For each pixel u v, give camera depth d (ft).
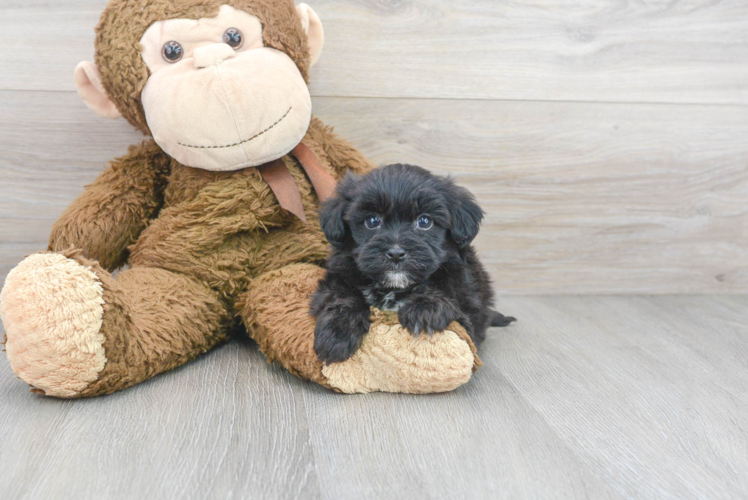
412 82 2.57
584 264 2.80
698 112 2.71
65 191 2.50
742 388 2.00
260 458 1.62
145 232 2.19
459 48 2.57
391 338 1.86
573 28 2.60
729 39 2.68
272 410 1.81
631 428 1.78
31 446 1.64
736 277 2.86
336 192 2.06
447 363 1.85
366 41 2.52
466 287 2.04
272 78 2.03
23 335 1.74
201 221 2.11
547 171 2.69
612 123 2.68
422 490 1.53
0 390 1.89
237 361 2.10
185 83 1.98
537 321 2.51
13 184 2.46
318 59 2.49
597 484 1.56
